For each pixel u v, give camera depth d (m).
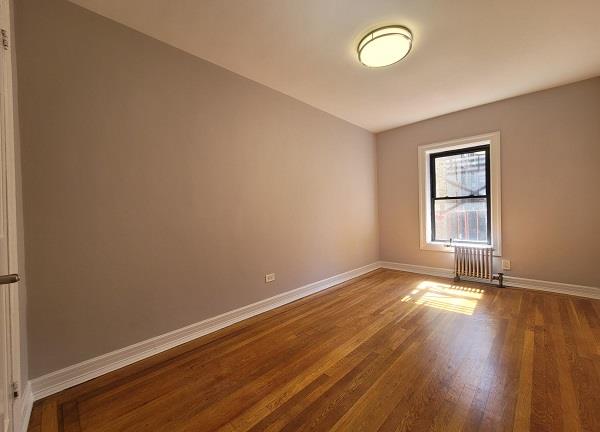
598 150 2.93
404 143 4.40
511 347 2.00
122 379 1.75
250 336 2.31
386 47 2.14
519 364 1.78
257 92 2.83
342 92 3.12
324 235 3.66
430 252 4.21
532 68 2.68
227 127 2.56
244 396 1.56
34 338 1.58
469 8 1.85
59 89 1.67
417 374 1.71
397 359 1.89
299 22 1.96
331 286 3.73
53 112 1.65
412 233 4.39
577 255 3.08
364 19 1.94
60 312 1.67
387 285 3.70
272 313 2.82
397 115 3.91
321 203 3.62
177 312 2.21
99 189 1.82
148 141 2.05
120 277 1.92
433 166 4.22
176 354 2.04
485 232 3.75
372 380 1.67
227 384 1.67
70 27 1.72
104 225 1.84
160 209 2.11
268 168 2.93
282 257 3.08
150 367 1.87
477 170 3.80
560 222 3.16
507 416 1.34
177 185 2.21
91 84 1.80
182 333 2.23
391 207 4.61
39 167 1.60
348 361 1.88
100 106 1.83
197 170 2.33
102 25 1.84
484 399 1.47
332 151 3.82
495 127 3.51
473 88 3.10
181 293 2.23
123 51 1.94
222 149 2.51
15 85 1.48
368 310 2.82
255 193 2.79
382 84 2.94
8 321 1.11
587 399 1.44
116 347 1.89
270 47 2.26
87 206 1.78
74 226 1.73
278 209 3.04
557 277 3.20
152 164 2.07
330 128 3.79
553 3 1.81
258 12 1.86
